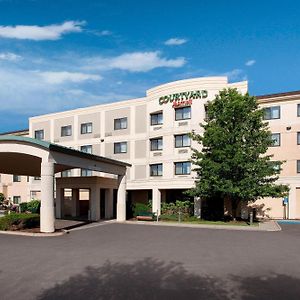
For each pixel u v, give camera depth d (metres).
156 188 35.03
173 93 34.53
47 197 18.94
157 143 36.03
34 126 45.16
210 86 33.00
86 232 20.03
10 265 10.69
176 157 34.06
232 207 28.91
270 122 33.34
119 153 38.38
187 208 33.03
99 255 12.44
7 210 39.38
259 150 25.88
